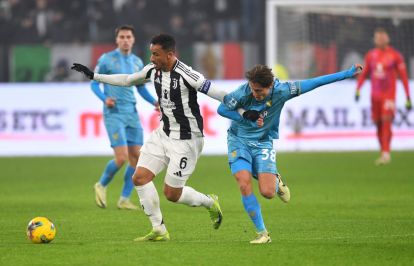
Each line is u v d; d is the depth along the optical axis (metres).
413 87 76.38
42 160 70.88
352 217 38.38
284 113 76.50
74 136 75.19
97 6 94.06
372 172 59.50
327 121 76.38
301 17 91.81
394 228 34.62
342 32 92.00
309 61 92.12
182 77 30.17
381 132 65.81
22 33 92.75
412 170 60.59
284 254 27.42
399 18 91.81
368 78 78.25
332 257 26.91
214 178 57.06
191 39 93.94
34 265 25.92
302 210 41.09
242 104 30.17
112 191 51.03
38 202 45.09
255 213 29.81
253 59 91.69
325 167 63.03
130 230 34.59
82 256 27.23
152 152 31.00
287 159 69.19
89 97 75.12
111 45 91.38
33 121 75.38
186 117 30.66
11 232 33.91
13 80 90.31
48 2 93.69
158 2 94.75
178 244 29.75
